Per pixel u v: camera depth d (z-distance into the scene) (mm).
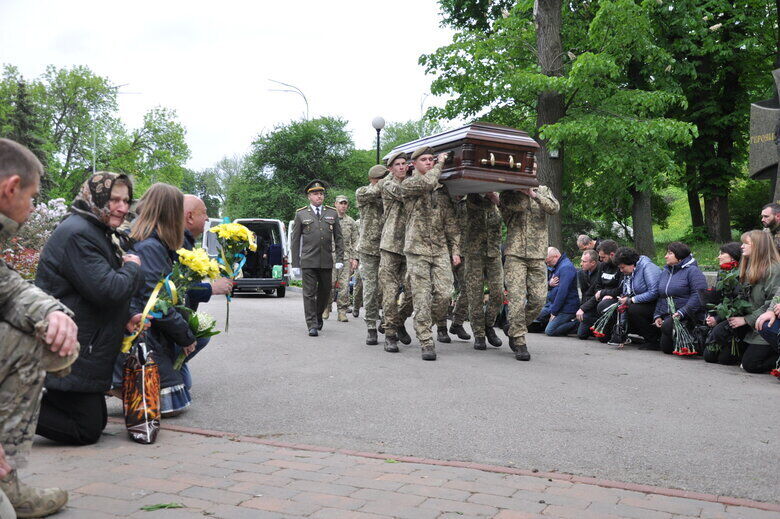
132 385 4102
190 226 5121
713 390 5801
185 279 4688
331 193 48812
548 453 3889
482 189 7312
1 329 2340
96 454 3771
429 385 5828
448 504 2982
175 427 4449
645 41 16641
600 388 5801
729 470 3592
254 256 21094
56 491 2812
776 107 13695
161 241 4500
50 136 51281
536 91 17000
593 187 21516
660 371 6766
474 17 23719
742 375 6609
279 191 49062
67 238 3666
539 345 8680
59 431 3871
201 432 4324
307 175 50594
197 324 4754
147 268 4344
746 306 6785
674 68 19750
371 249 8523
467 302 8758
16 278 2371
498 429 4410
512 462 3727
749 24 21172
